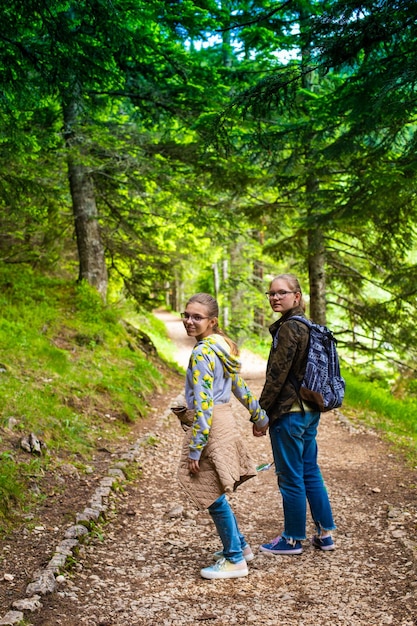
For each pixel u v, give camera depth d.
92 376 8.76
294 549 3.98
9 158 7.36
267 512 4.99
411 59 5.39
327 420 9.17
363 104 6.11
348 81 6.11
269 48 9.59
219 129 6.49
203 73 9.96
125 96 10.99
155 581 3.57
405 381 15.01
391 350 14.43
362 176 7.30
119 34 5.04
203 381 3.48
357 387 11.83
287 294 3.98
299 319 3.91
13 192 8.67
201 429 3.44
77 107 5.46
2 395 6.28
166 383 11.80
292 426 3.90
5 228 11.84
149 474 5.98
